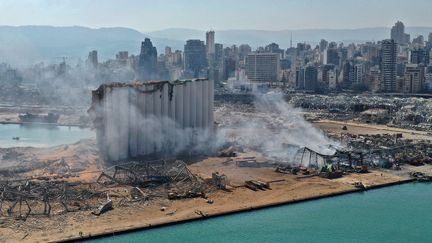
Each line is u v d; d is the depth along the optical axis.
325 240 198.50
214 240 196.12
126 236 197.50
